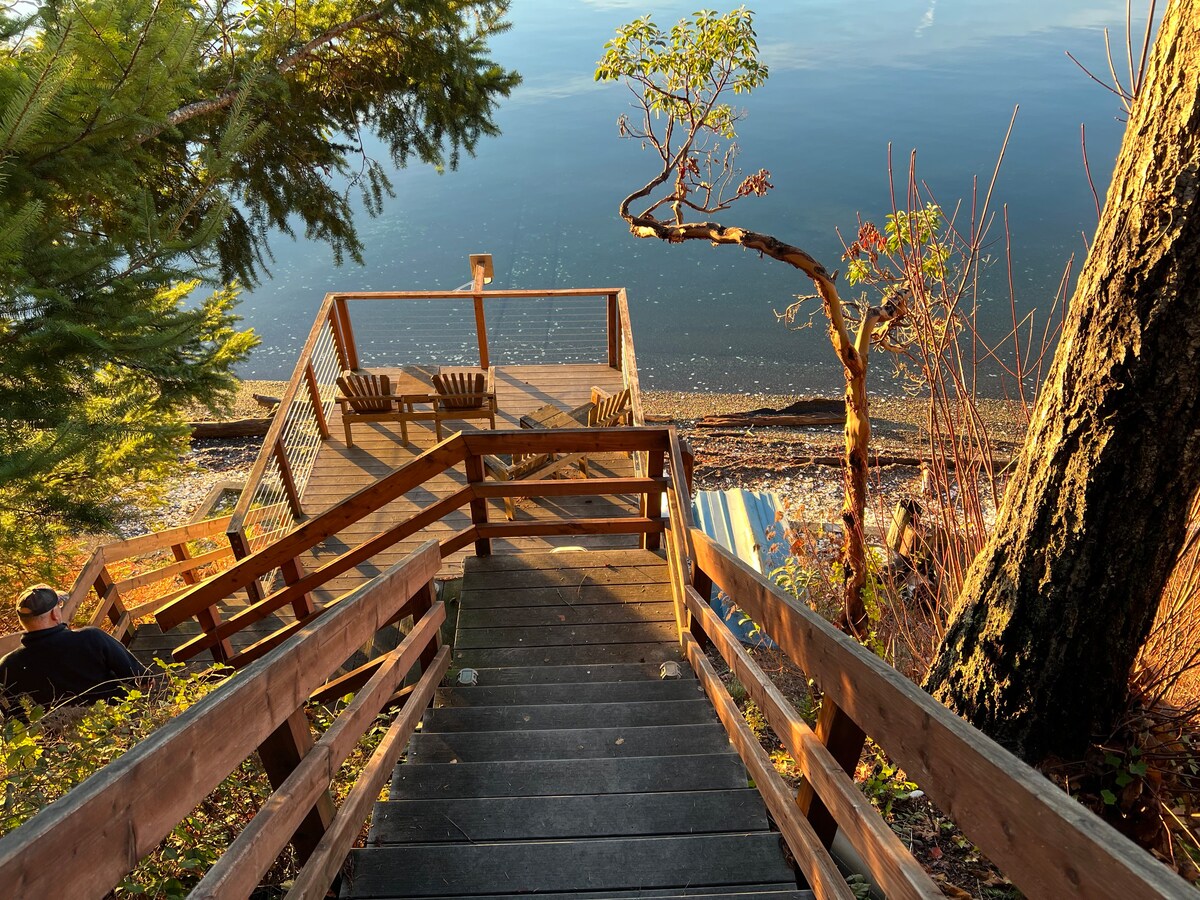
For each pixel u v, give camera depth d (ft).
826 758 7.22
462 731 13.28
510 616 17.10
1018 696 11.95
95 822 4.24
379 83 33.12
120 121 17.57
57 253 16.40
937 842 11.34
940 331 17.40
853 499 19.81
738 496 27.96
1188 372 9.68
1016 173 94.07
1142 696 12.41
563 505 27.63
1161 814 11.59
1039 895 4.04
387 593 10.73
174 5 18.74
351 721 8.68
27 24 16.34
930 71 152.05
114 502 21.47
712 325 67.31
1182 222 9.16
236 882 5.56
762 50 177.88
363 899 8.79
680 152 25.71
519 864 9.14
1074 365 10.57
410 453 30.76
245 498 22.72
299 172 32.14
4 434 16.70
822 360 61.52
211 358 23.07
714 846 9.33
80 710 11.60
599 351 61.05
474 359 60.29
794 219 85.97
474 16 34.68
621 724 13.20
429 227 91.71
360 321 68.64
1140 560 10.81
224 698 5.80
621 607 17.30
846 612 19.92
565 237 86.48
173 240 18.04
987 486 35.60
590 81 162.30
